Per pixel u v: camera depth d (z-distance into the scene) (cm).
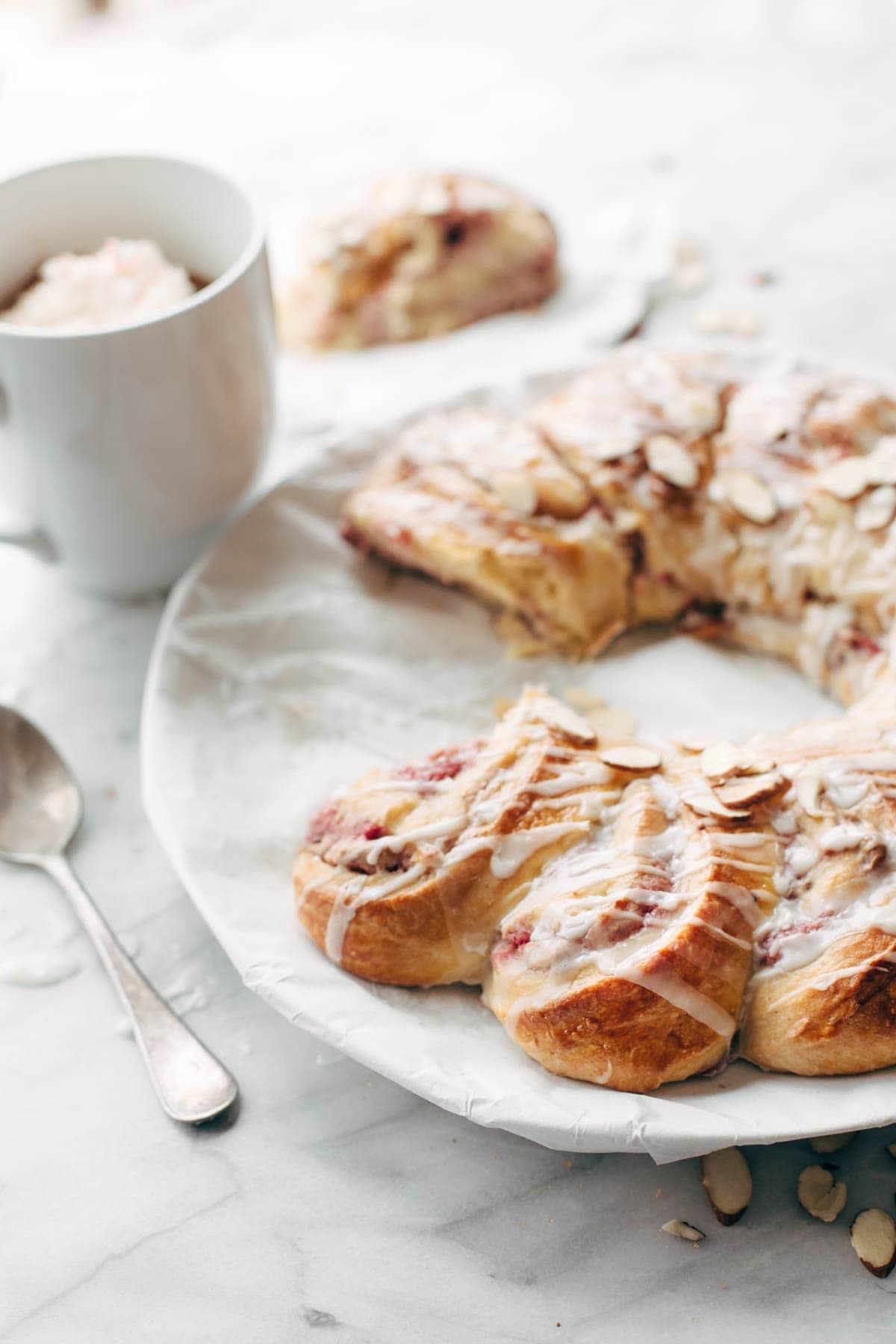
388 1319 53
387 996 56
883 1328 52
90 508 65
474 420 69
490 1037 56
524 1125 53
